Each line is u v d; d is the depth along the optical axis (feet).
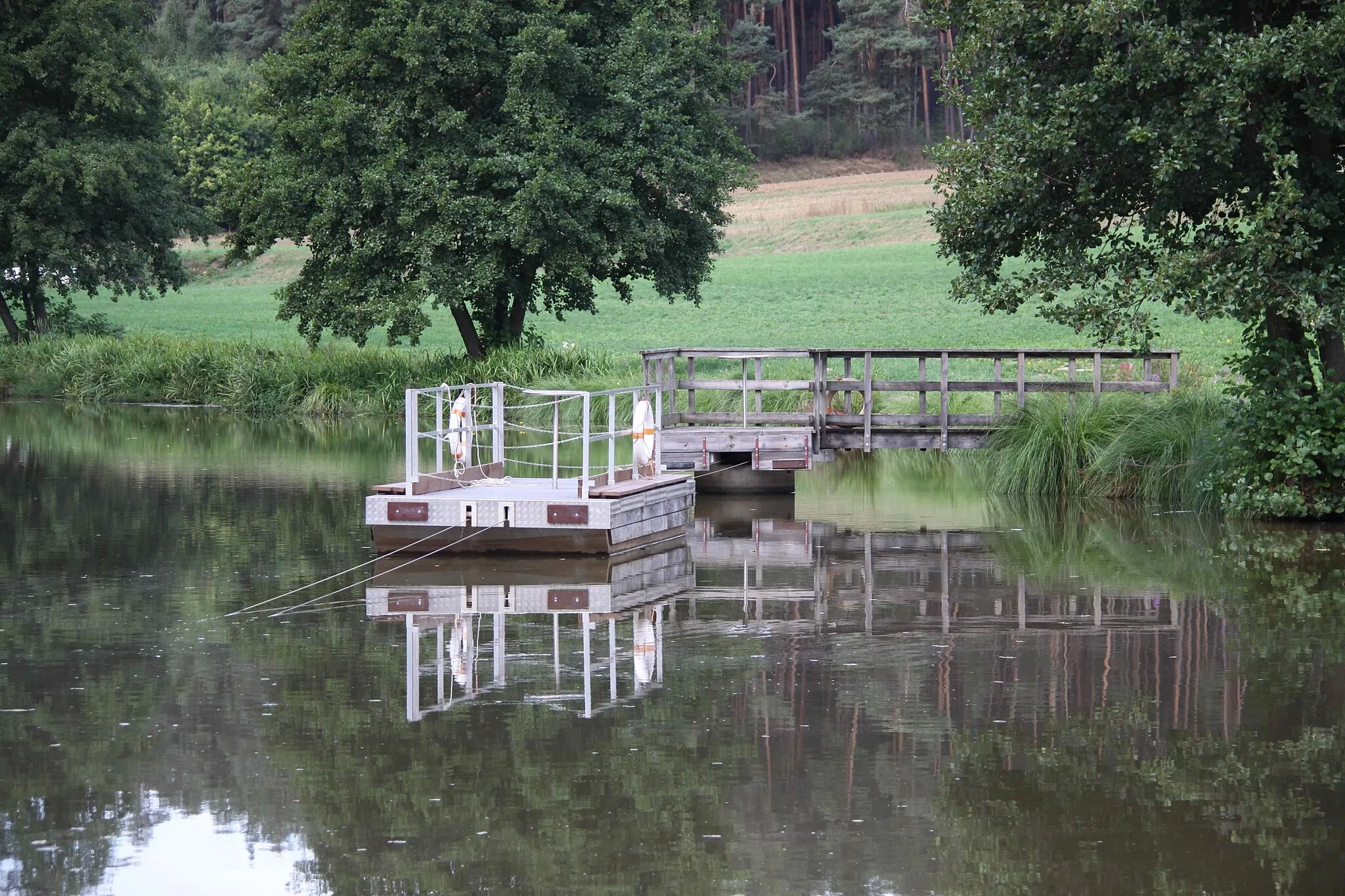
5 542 201.77
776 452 259.80
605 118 417.49
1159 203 212.02
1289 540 199.72
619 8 432.25
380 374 451.94
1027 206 216.54
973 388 268.41
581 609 158.30
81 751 107.34
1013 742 108.58
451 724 113.50
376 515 193.88
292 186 416.46
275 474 283.38
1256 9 205.98
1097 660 133.18
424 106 407.44
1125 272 215.10
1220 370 346.74
